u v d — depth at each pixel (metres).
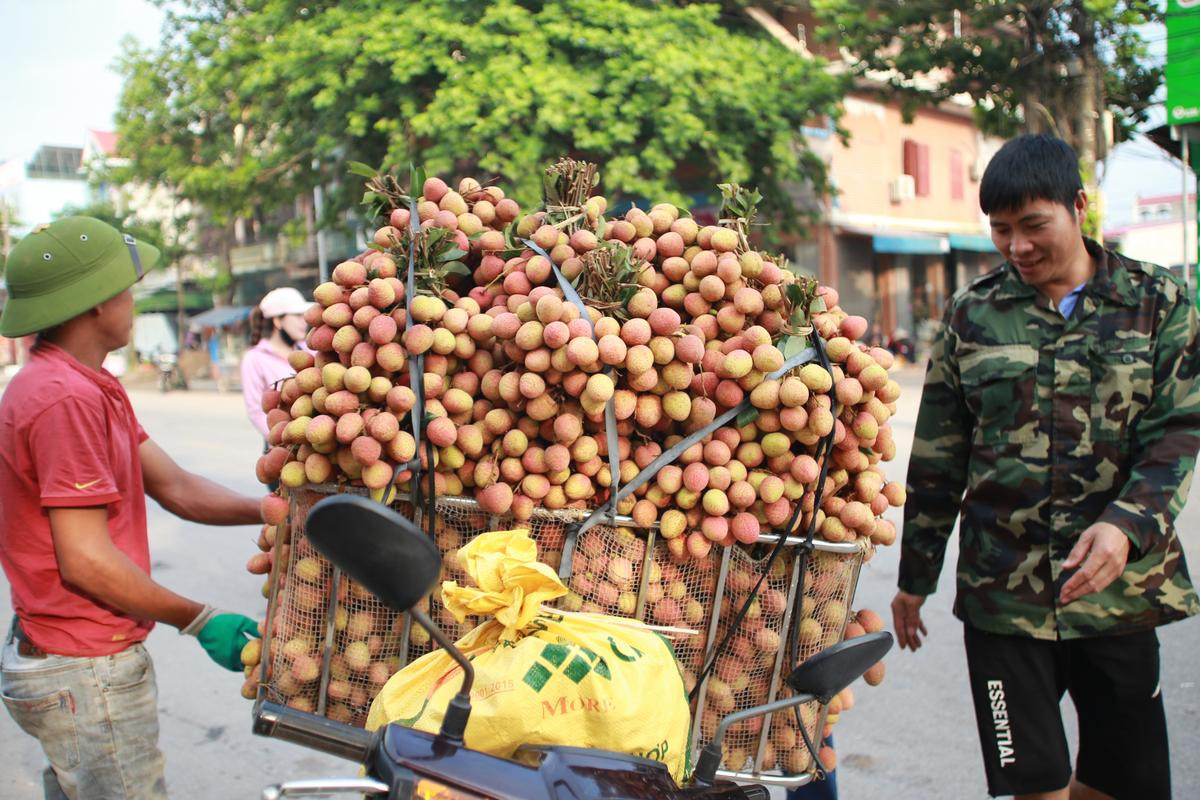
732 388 2.11
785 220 16.53
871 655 1.84
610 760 1.61
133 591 2.23
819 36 14.56
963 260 24.70
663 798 1.57
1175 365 2.41
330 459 2.08
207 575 6.40
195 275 34.06
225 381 27.91
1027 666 2.51
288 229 20.61
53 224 2.34
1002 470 2.52
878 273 22.27
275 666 2.15
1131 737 2.52
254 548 7.14
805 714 2.18
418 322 2.13
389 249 2.27
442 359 2.14
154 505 8.87
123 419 2.41
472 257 2.47
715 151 14.49
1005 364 2.51
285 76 14.45
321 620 2.12
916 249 21.88
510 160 12.95
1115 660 2.48
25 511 2.24
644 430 2.17
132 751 2.35
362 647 2.09
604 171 14.17
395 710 1.76
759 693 2.19
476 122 12.61
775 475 2.16
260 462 2.21
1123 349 2.43
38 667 2.26
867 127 21.25
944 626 5.10
